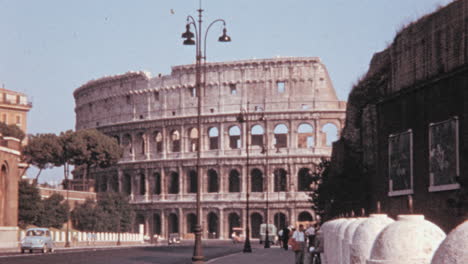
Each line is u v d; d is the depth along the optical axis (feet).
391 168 182.70
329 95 626.64
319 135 619.67
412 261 34.06
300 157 617.21
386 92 232.94
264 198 622.95
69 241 471.21
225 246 428.15
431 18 172.96
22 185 438.81
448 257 26.61
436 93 154.81
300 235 159.94
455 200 137.39
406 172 172.14
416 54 182.70
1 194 377.91
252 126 634.02
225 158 634.84
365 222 47.73
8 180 382.01
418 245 34.40
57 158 624.18
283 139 649.61
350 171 262.47
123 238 569.23
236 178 651.25
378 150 195.83
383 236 35.68
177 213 650.84
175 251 310.86
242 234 623.77
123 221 604.49
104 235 536.01
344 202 260.21
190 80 654.94
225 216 634.43
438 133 152.15
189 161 648.79
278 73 630.33
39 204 444.14
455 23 158.51
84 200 579.48
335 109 619.26
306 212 617.62
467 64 138.82
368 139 252.42
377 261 35.29
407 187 171.53
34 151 613.93
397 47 197.26
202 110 648.79
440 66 167.22
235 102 638.94
